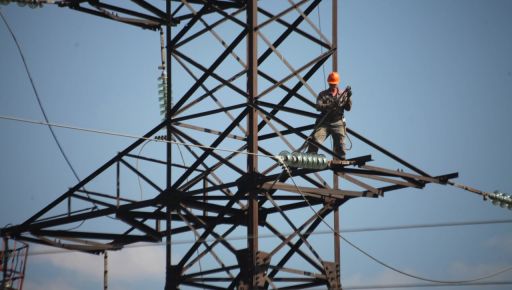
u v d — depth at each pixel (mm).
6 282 111125
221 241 109062
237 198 108562
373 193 112688
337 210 113250
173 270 110625
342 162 107375
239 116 108562
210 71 110938
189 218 114188
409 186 111812
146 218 114000
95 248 115062
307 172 108938
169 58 115125
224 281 109250
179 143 103562
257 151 107812
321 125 110875
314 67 112812
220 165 110000
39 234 114125
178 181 110500
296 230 108812
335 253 112062
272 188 107438
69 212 114438
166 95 117500
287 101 111938
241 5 115312
